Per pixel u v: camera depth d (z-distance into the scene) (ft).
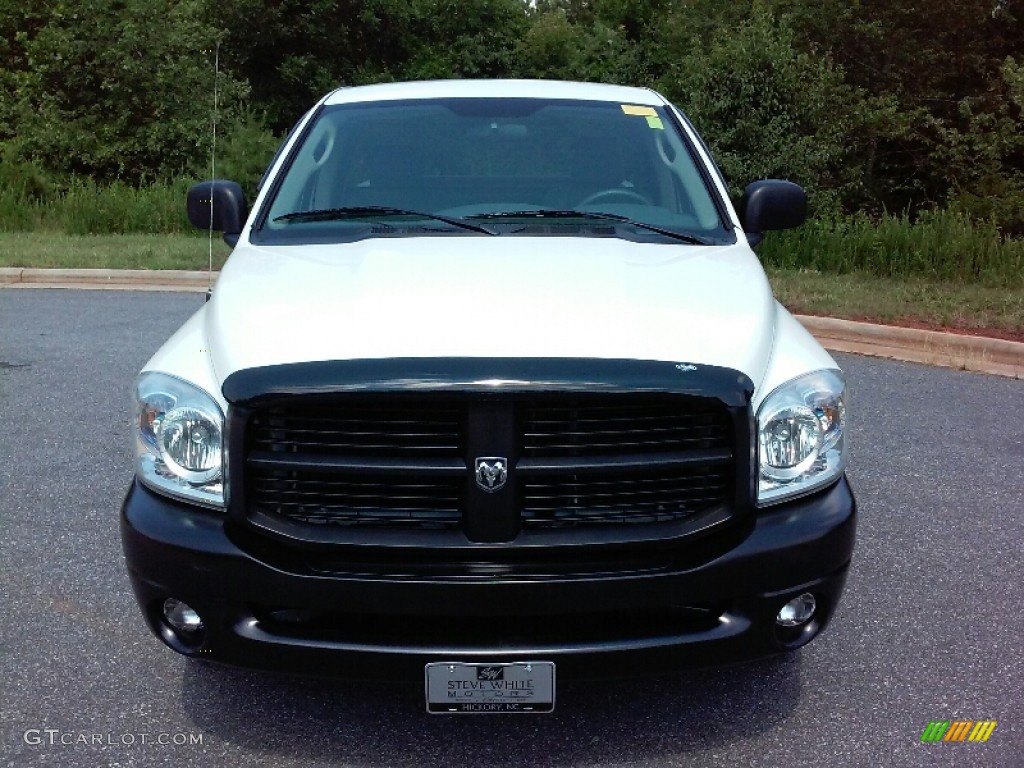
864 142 74.90
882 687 11.73
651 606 9.20
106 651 12.41
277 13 94.53
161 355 10.47
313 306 10.03
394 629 9.38
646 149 13.93
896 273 40.09
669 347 9.43
